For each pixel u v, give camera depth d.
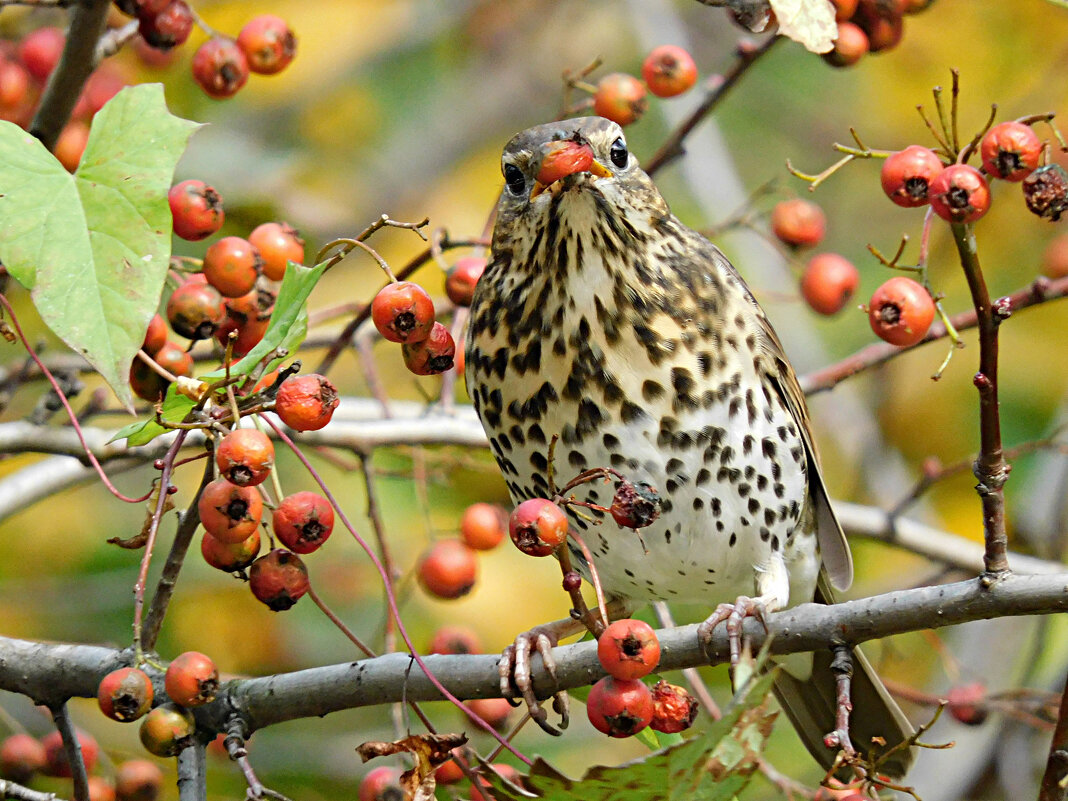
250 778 6.94
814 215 10.84
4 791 7.08
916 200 7.29
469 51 18.08
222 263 7.51
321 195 16.31
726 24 18.91
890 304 7.67
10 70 9.41
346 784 12.06
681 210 16.33
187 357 7.62
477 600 13.75
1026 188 6.72
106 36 8.56
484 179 16.98
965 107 15.95
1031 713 10.70
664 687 7.00
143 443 6.84
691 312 9.12
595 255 8.92
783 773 12.98
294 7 17.39
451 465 11.45
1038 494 13.57
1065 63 15.29
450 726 12.36
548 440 9.17
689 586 9.97
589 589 10.29
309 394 6.32
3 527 13.95
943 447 15.09
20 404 13.49
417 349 6.98
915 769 12.86
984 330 6.66
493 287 9.29
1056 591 6.84
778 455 9.59
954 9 15.98
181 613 13.43
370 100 17.20
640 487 6.54
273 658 13.44
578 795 6.51
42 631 13.19
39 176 6.37
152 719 7.08
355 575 13.89
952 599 7.05
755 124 17.91
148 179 6.33
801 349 15.44
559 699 8.23
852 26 9.20
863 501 14.95
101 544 13.95
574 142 8.70
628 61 18.41
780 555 9.82
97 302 6.12
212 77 9.02
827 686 10.67
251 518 6.52
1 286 7.84
